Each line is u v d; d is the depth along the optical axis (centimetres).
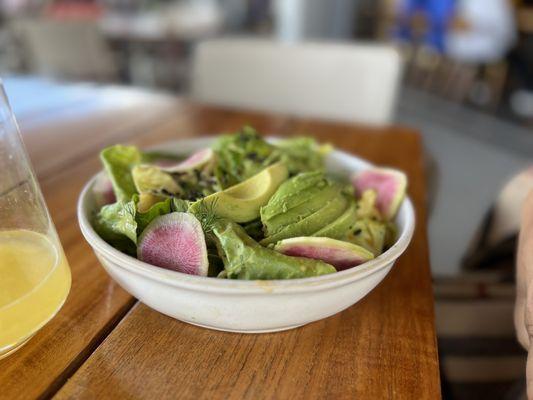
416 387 24
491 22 177
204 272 25
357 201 34
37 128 63
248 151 35
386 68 79
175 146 41
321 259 26
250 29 241
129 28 173
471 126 180
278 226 27
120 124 65
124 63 197
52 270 25
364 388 24
